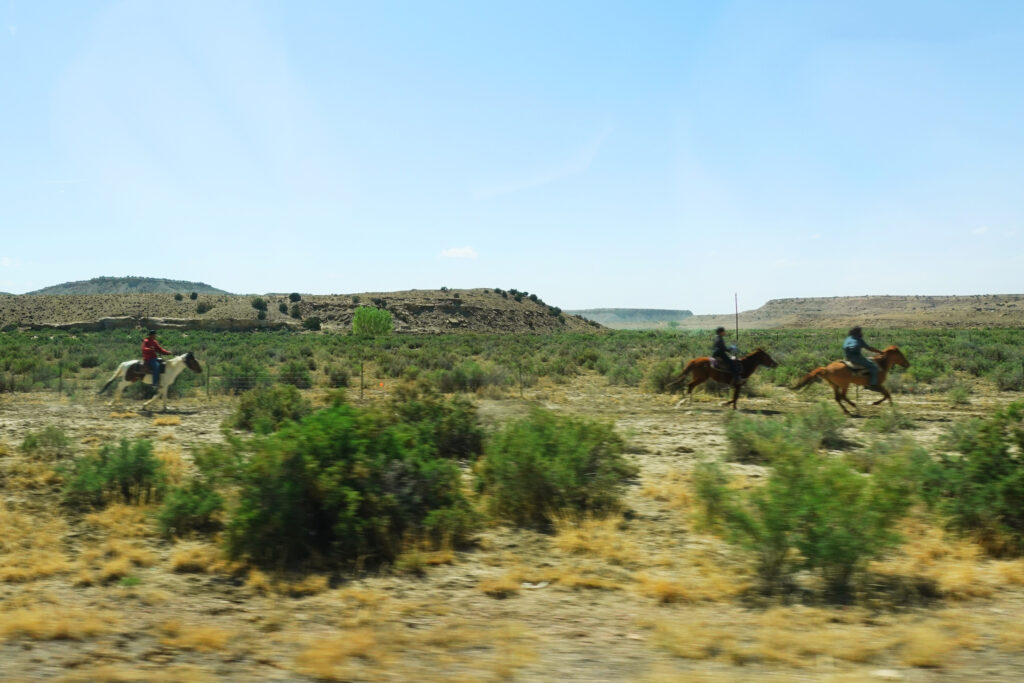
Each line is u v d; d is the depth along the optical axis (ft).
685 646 18.81
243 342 212.43
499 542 30.81
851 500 25.00
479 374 94.94
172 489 35.96
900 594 23.82
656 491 38.81
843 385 72.54
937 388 93.45
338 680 16.71
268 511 27.32
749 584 25.17
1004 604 22.94
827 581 24.77
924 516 32.71
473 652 18.72
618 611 22.62
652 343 214.07
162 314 384.27
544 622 21.42
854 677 16.69
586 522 32.86
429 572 26.66
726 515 26.61
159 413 71.67
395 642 19.31
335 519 28.60
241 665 17.80
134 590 24.20
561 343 224.53
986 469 31.40
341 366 118.01
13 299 392.68
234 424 59.88
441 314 437.58
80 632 19.90
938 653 18.08
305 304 417.49
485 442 48.93
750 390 90.27
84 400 81.56
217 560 27.40
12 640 19.40
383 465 30.40
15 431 57.82
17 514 32.86
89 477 35.68
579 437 40.04
